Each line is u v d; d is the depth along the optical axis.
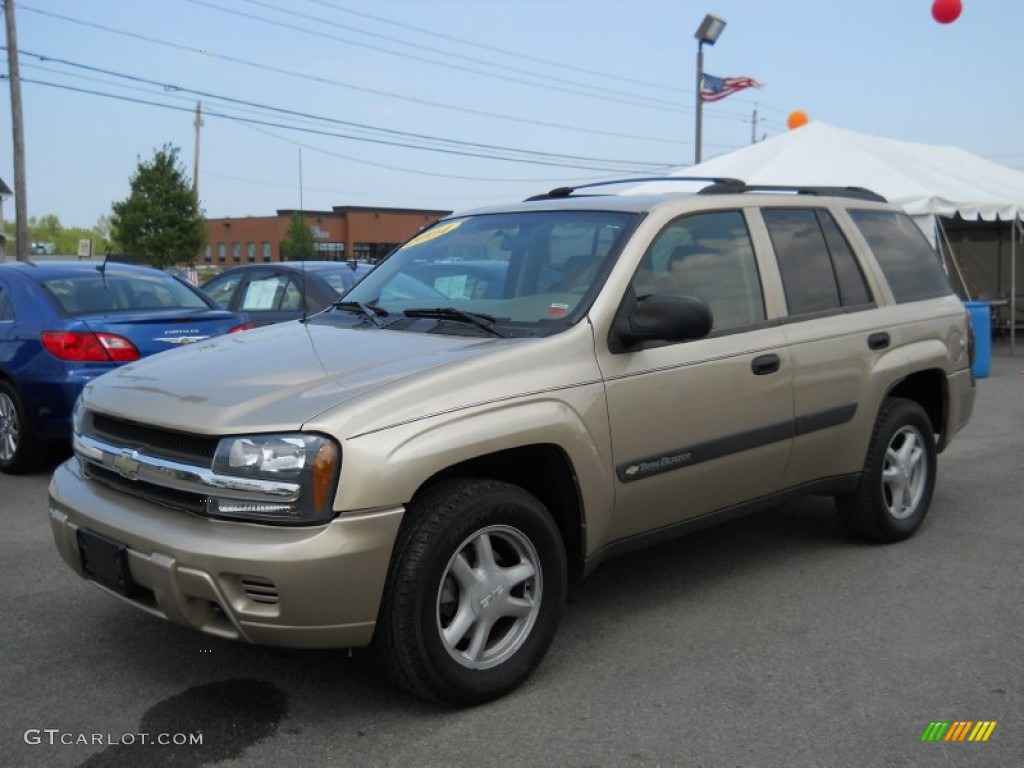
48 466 7.41
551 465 3.75
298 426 3.15
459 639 3.43
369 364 3.61
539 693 3.64
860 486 5.20
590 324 3.87
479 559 3.48
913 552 5.35
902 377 5.23
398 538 3.29
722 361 4.27
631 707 3.52
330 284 9.41
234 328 7.58
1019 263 18.97
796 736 3.31
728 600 4.61
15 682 3.73
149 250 38.88
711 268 4.45
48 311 6.96
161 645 4.07
